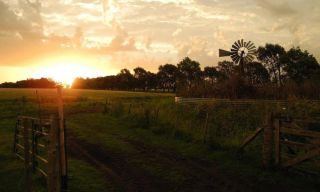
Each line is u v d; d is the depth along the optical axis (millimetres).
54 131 9133
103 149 17391
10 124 29359
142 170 13039
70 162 14344
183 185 11133
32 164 12039
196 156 15133
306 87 36688
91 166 13727
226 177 11859
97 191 10594
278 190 10477
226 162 13859
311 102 27922
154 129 22453
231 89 37094
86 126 27062
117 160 14836
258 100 32125
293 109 26500
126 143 18859
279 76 90125
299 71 86000
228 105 30453
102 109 41781
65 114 37594
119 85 171500
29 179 10945
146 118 25984
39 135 11469
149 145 18078
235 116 25531
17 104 52531
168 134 20906
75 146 18422
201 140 18016
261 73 88688
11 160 15133
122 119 30391
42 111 41312
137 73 169250
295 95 34219
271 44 89875
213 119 24047
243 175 12055
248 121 23656
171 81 159375
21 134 15914
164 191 10602
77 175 12266
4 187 11273
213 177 11898
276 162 12602
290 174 11977
